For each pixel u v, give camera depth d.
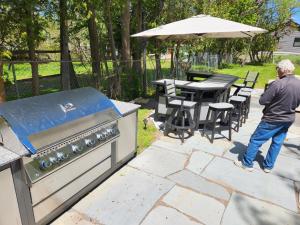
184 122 4.96
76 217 2.54
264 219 2.59
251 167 3.53
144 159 3.77
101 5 6.21
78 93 2.74
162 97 5.43
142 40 8.30
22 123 1.96
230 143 4.45
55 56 7.75
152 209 2.69
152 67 8.91
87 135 2.53
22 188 1.95
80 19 5.07
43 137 2.03
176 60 9.70
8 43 4.30
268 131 3.22
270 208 2.76
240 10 16.45
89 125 2.53
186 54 11.29
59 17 5.03
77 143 2.41
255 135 3.38
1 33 4.00
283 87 2.95
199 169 3.53
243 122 5.62
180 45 9.93
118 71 6.89
